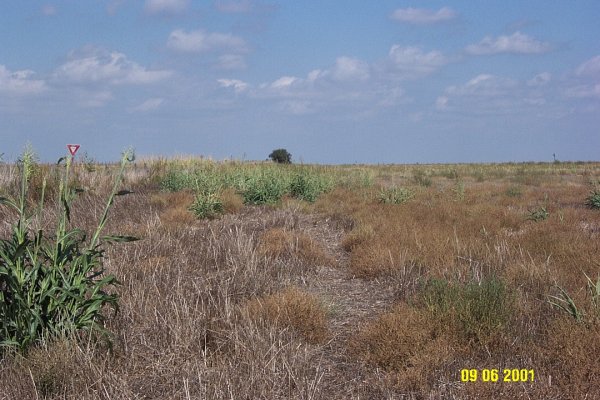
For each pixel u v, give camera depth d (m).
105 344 4.91
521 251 7.99
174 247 9.20
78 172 17.73
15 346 4.55
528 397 4.14
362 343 5.21
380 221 11.54
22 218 4.98
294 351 4.96
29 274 4.67
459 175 32.91
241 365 4.61
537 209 13.76
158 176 21.78
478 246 8.73
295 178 18.20
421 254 8.30
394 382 4.54
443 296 5.77
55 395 4.14
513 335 5.25
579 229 10.65
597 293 5.45
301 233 10.50
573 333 4.78
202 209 13.05
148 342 5.10
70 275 4.84
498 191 21.06
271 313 5.71
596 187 17.17
